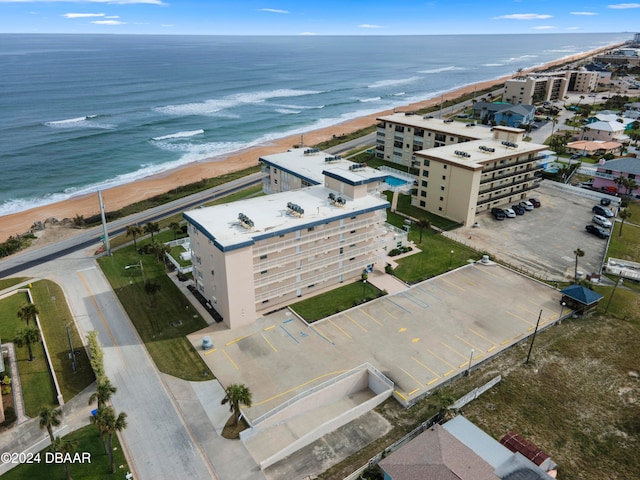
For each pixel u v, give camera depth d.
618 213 93.88
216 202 105.44
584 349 55.91
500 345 55.91
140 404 46.12
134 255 77.75
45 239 85.94
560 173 116.50
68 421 44.00
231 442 42.09
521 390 49.12
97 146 161.88
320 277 66.12
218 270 56.72
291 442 42.50
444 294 66.62
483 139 108.19
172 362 52.03
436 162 92.62
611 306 64.88
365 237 68.38
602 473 39.81
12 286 67.94
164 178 131.62
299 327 58.53
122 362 51.97
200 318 59.97
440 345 55.66
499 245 82.31
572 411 46.53
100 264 74.75
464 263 75.81
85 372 50.34
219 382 49.06
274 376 49.94
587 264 75.81
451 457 35.25
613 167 109.94
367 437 43.09
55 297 64.69
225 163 146.25
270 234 56.97
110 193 119.12
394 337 56.91
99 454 40.53
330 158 87.62
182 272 69.44
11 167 137.12
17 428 43.09
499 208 95.62
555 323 60.75
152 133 183.00
